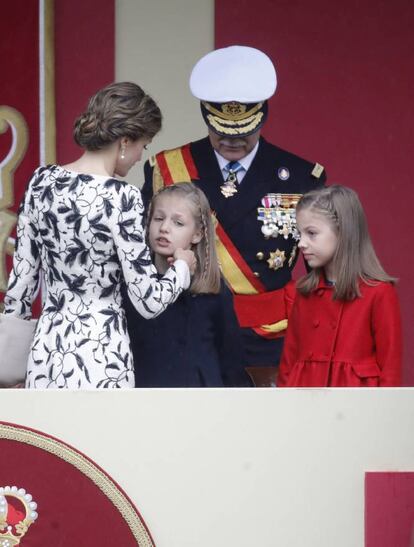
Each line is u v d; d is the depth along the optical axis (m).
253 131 21.14
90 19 29.22
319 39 29.38
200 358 18.20
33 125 28.64
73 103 29.16
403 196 29.47
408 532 15.37
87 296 16.95
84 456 15.18
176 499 15.24
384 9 29.41
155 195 18.55
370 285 18.58
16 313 17.53
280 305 21.73
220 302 18.50
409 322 29.41
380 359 18.42
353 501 15.36
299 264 28.62
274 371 21.47
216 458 15.28
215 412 15.30
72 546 15.18
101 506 15.16
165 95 29.67
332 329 18.69
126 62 29.62
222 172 22.00
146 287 16.81
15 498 15.20
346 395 15.41
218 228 21.70
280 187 22.03
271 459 15.32
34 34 28.69
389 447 15.41
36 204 17.09
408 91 29.41
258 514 15.29
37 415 15.27
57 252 16.95
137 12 29.62
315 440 15.37
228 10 29.30
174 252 18.14
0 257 28.45
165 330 18.19
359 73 29.41
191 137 29.73
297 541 15.31
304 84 29.39
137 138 17.30
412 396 15.45
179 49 29.66
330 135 29.41
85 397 15.27
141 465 15.25
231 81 21.20
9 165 28.58
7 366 17.38
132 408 15.27
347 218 18.66
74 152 29.14
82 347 16.77
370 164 29.45
